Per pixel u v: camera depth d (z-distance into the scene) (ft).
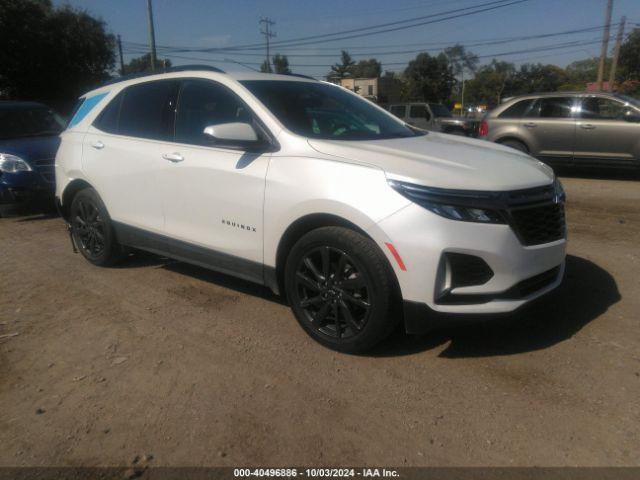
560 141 34.40
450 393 10.15
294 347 12.06
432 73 250.37
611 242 19.35
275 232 12.09
